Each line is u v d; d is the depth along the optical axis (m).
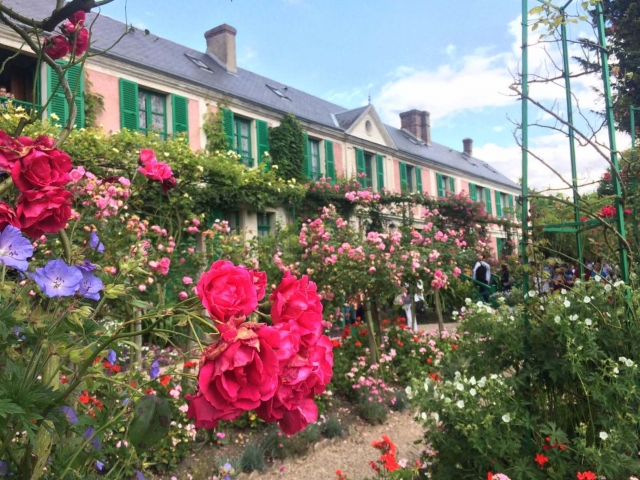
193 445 4.16
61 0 1.57
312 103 18.16
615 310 2.71
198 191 9.66
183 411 3.49
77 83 1.49
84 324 1.14
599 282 2.90
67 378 1.41
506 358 2.89
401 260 6.27
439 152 25.69
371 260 5.91
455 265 7.54
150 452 3.51
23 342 1.25
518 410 2.62
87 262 1.36
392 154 19.05
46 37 1.69
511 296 3.14
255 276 1.03
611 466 2.22
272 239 7.66
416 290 7.01
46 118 7.81
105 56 9.88
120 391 1.46
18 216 1.00
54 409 1.01
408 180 20.58
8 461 1.23
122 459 1.63
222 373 0.76
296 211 12.99
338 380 5.80
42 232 1.07
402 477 2.74
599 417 2.49
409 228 7.54
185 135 10.44
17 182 1.00
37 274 1.07
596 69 3.05
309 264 6.57
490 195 26.73
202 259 5.96
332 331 8.06
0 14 1.47
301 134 14.30
